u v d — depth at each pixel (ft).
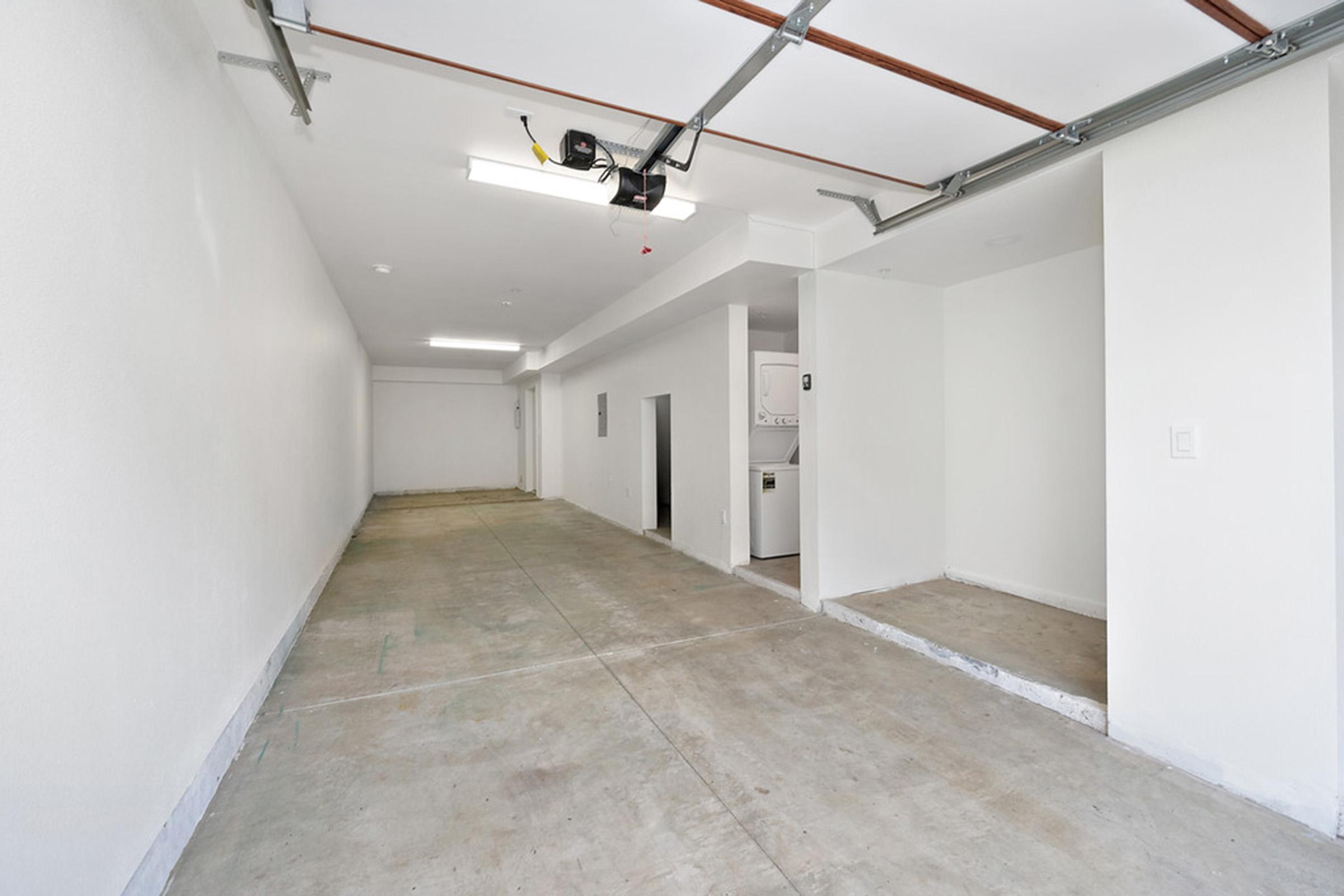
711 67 6.09
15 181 3.51
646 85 6.42
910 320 14.16
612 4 5.09
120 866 4.53
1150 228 7.00
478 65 6.06
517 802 6.47
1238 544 6.39
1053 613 12.01
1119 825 5.98
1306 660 5.94
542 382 35.04
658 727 8.11
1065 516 12.23
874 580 13.80
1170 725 7.01
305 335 12.71
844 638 11.53
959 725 8.08
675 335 19.94
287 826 6.05
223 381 7.18
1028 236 10.77
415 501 34.71
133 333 4.92
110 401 4.55
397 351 31.42
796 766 7.13
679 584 15.83
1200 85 6.23
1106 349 7.43
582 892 5.19
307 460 13.02
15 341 3.50
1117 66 6.05
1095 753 7.33
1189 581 6.79
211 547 6.68
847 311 13.26
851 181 10.35
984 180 8.71
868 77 6.23
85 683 4.13
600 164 9.48
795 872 5.40
